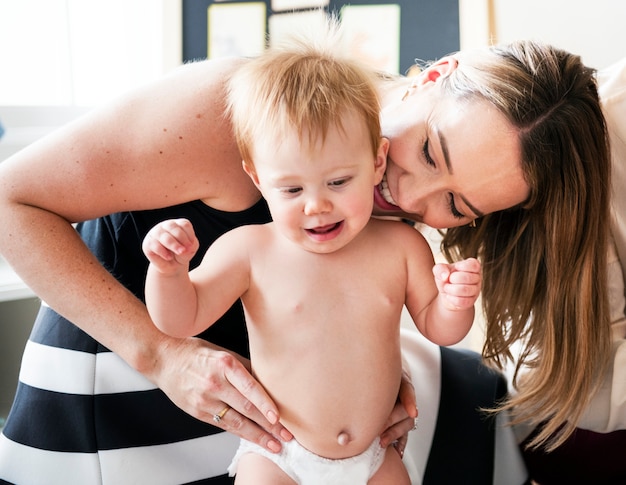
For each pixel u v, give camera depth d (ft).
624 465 4.47
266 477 3.15
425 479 4.15
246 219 3.51
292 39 3.17
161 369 3.29
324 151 2.77
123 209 3.37
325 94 2.81
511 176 3.31
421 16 6.30
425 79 3.50
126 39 6.53
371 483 3.21
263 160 2.85
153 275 2.80
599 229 3.71
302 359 3.05
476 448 4.23
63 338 3.58
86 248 3.38
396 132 3.34
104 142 3.21
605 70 4.68
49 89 6.29
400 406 3.40
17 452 3.60
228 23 6.34
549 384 3.88
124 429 3.57
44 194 3.22
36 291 3.31
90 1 6.38
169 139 3.22
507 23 6.32
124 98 3.30
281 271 3.07
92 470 3.56
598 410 4.25
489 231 4.09
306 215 2.86
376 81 3.35
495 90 3.24
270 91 2.85
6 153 5.82
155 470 3.61
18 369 5.71
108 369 3.55
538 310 4.00
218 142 3.28
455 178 3.25
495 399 4.34
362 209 2.90
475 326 5.82
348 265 3.10
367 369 3.08
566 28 6.31
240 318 3.67
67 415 3.55
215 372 3.17
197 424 3.67
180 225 2.65
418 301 3.22
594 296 3.83
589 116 3.47
